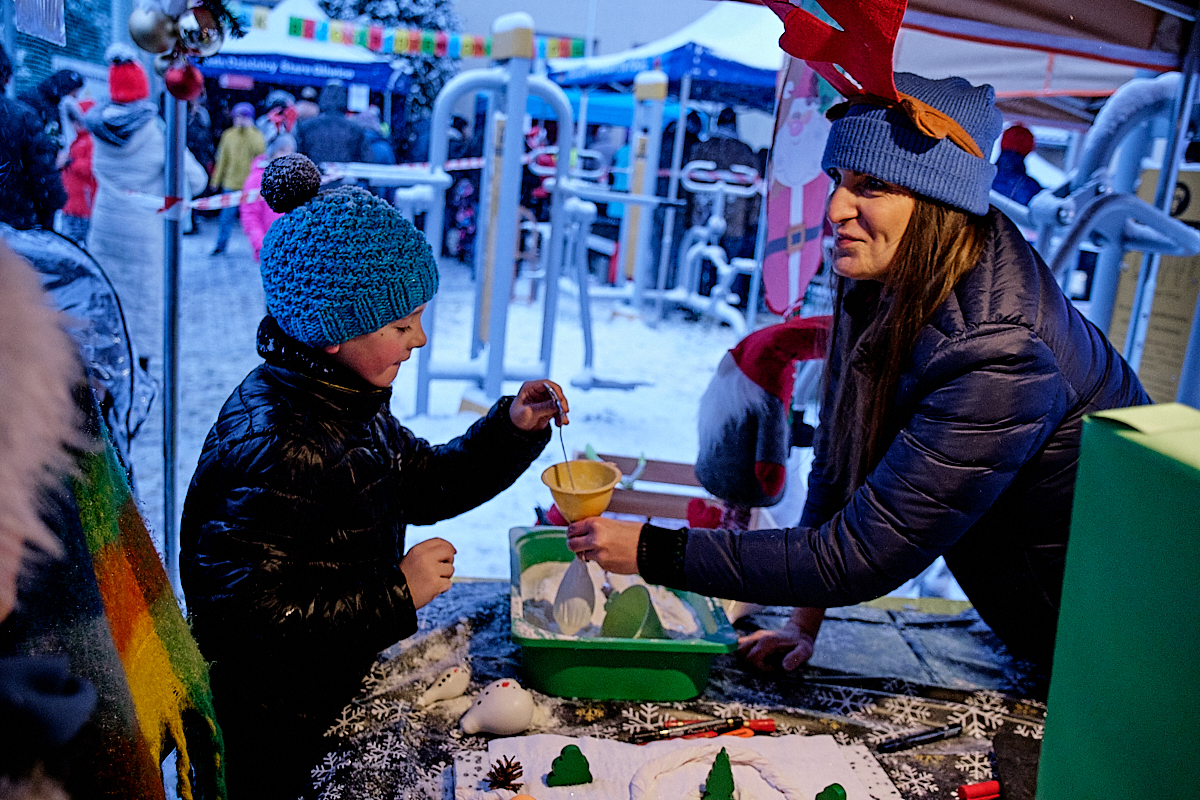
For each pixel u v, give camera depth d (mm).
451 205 9203
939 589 2461
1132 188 2754
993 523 1271
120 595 662
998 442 1050
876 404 1180
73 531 574
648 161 6867
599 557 1136
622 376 5480
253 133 7270
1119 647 635
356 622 1046
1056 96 3488
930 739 1171
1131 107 2385
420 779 1033
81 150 1984
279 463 1033
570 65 7789
